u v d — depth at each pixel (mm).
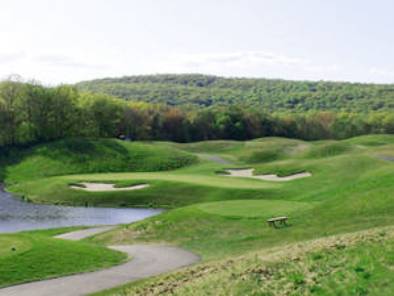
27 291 25047
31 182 83188
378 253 21469
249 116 168750
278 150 117000
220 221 40969
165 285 24078
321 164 80562
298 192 65438
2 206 68438
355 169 74188
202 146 127812
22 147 109688
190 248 35594
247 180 76250
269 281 20766
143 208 66312
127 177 80188
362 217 36219
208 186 69562
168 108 176875
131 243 39031
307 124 182625
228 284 21531
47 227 55062
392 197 38750
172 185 71375
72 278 27297
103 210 65312
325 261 21938
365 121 186375
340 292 18188
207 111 168250
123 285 25797
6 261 28141
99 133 130125
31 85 116500
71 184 76250
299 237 33844
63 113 119312
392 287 17750
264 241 34562
